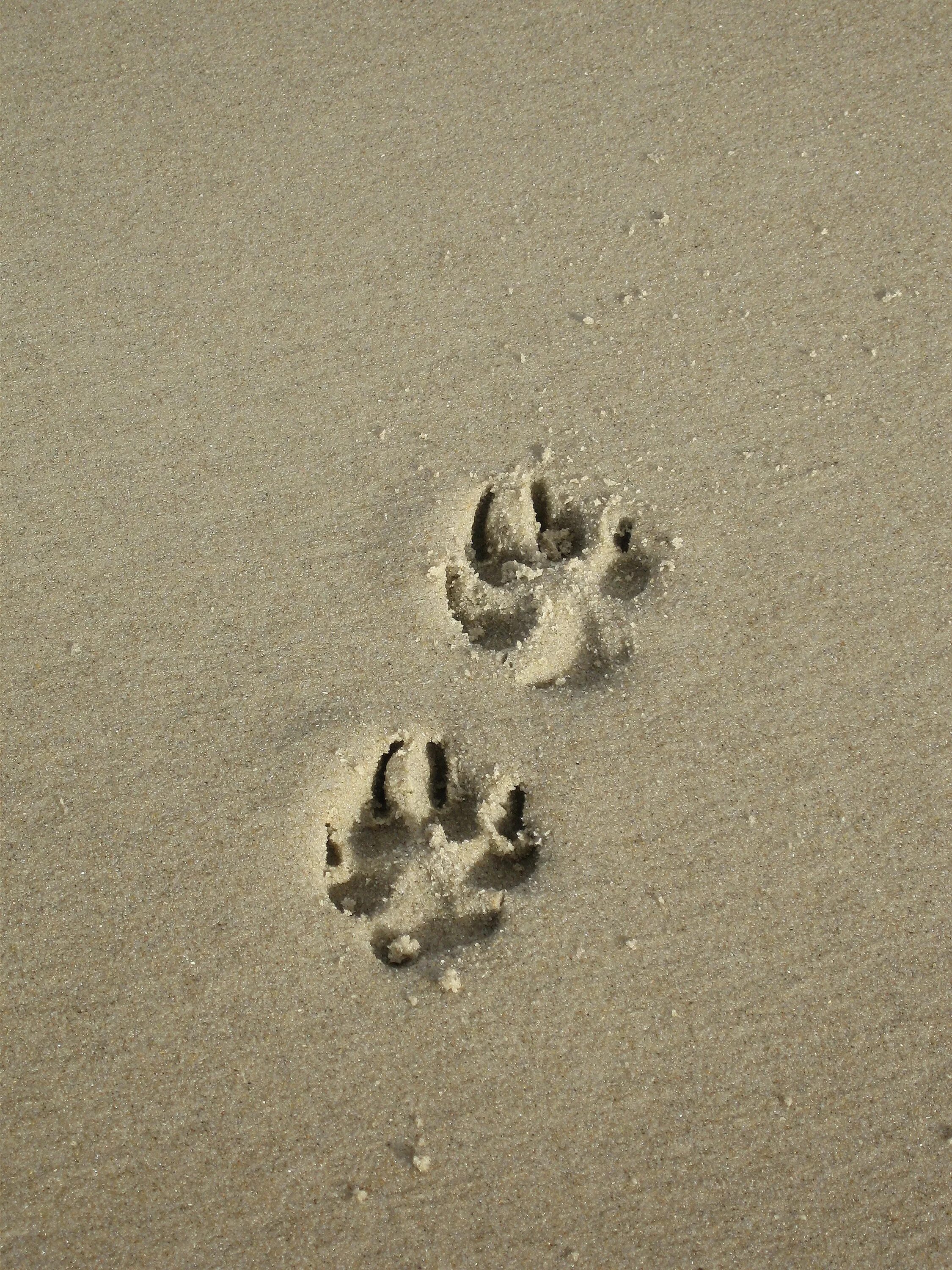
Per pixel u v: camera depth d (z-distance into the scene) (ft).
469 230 4.22
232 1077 3.66
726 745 3.82
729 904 3.74
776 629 3.89
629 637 3.89
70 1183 3.62
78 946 3.72
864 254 4.19
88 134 4.33
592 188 4.25
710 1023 3.68
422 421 4.05
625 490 3.99
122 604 3.92
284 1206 3.61
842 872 3.76
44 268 4.19
